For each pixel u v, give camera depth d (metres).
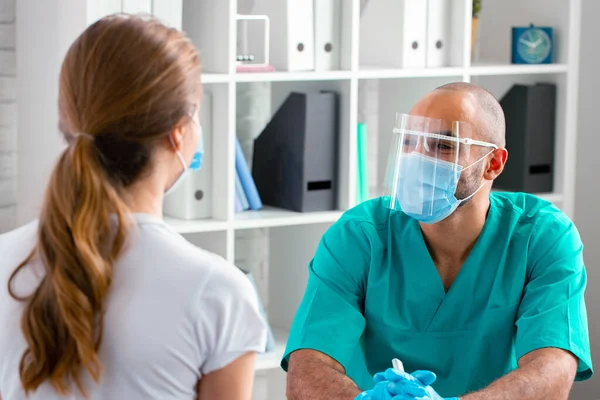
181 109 1.09
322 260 1.94
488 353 1.93
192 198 2.61
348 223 1.96
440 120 1.82
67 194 1.03
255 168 2.91
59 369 1.03
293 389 1.77
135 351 1.05
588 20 3.46
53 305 1.04
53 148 2.46
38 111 2.54
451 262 1.92
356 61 2.71
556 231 1.93
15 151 2.69
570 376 1.78
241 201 2.74
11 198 2.71
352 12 2.69
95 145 1.06
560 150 3.13
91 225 1.02
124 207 1.06
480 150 1.85
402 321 1.92
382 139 3.18
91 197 1.03
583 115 3.51
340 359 1.83
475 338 1.92
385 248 1.94
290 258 3.01
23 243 1.12
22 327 1.05
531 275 1.91
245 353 1.11
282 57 2.69
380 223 1.96
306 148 2.72
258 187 2.90
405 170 1.85
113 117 1.05
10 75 2.65
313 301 1.89
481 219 1.91
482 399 1.62
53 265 1.04
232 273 1.12
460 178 1.83
